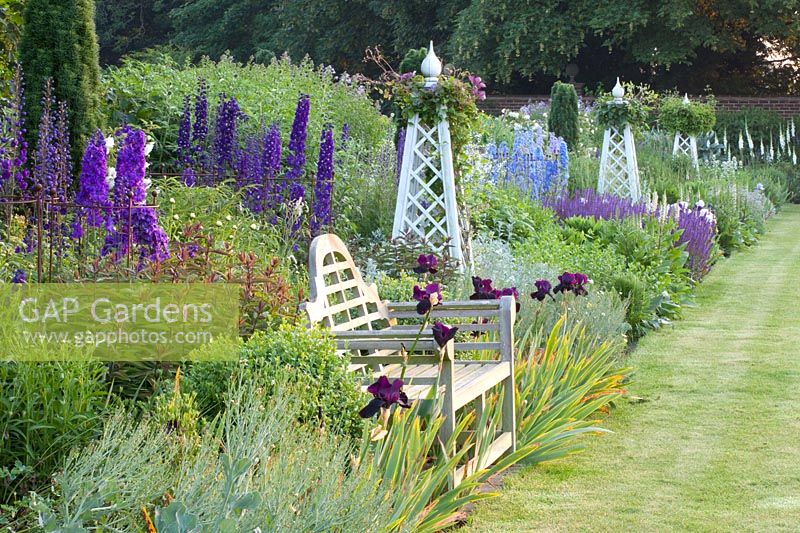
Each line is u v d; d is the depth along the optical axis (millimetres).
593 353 6797
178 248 5293
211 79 12750
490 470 4922
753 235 16734
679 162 20812
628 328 7906
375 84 9055
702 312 10305
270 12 36250
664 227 11445
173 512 2619
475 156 10945
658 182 17250
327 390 4230
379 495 3365
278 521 2895
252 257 5035
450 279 7426
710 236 13180
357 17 34844
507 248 9266
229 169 8805
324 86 14508
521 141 14281
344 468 3791
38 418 3756
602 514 4582
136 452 3152
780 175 24766
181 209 6750
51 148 6191
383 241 8469
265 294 4922
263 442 3297
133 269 4715
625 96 16188
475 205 10508
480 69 32250
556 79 35562
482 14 31328
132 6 38625
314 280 5184
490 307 5457
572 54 32938
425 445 4176
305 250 7934
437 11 33781
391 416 4422
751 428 6043
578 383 6305
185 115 9211
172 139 10828
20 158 6242
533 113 24875
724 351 8359
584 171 17203
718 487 4973
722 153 27953
